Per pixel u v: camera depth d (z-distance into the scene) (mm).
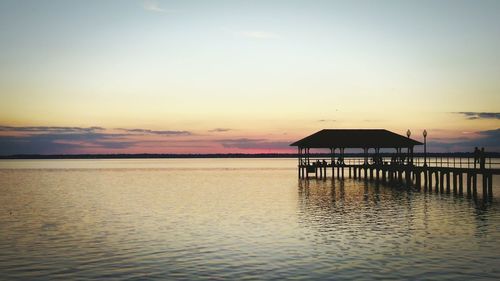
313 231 30000
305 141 70750
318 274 20188
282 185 69625
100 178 96625
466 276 19703
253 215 37531
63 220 35875
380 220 34188
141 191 62188
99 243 26859
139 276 20141
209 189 64500
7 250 25156
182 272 20672
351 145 69312
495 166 101938
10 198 53656
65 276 20250
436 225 31594
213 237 28297
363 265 21516
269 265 21641
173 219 35875
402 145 68875
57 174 117000
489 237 27391
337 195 52719
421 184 67312
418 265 21438
